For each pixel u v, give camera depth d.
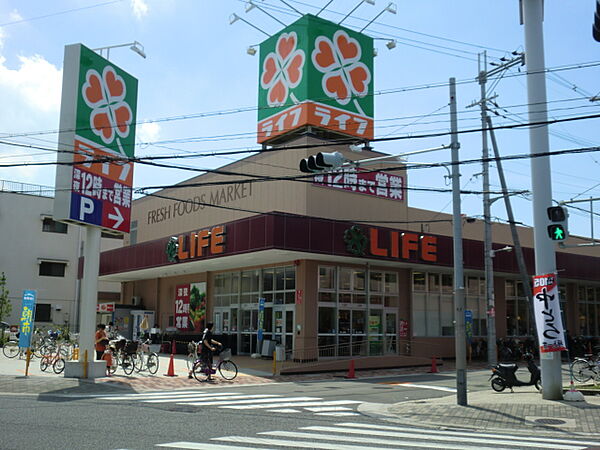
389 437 9.85
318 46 30.52
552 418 12.03
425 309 30.25
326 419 11.98
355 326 27.36
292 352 25.64
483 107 27.42
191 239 28.34
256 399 14.96
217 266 30.61
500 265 30.39
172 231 35.66
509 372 16.88
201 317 32.88
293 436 9.59
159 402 13.80
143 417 11.27
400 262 26.95
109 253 36.88
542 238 14.80
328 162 14.44
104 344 19.92
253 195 29.28
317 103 29.80
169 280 36.78
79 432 9.40
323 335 26.14
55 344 26.48
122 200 19.94
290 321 26.59
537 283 14.79
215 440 8.96
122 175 20.03
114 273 36.03
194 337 30.33
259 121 32.66
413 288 29.86
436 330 30.45
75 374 18.48
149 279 39.00
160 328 36.72
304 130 30.22
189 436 9.27
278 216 23.31
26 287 46.84
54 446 8.19
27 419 10.73
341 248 24.70
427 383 19.98
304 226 23.88
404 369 25.25
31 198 48.12
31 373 19.56
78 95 18.34
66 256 48.97
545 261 14.72
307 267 26.03
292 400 14.95
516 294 34.69
